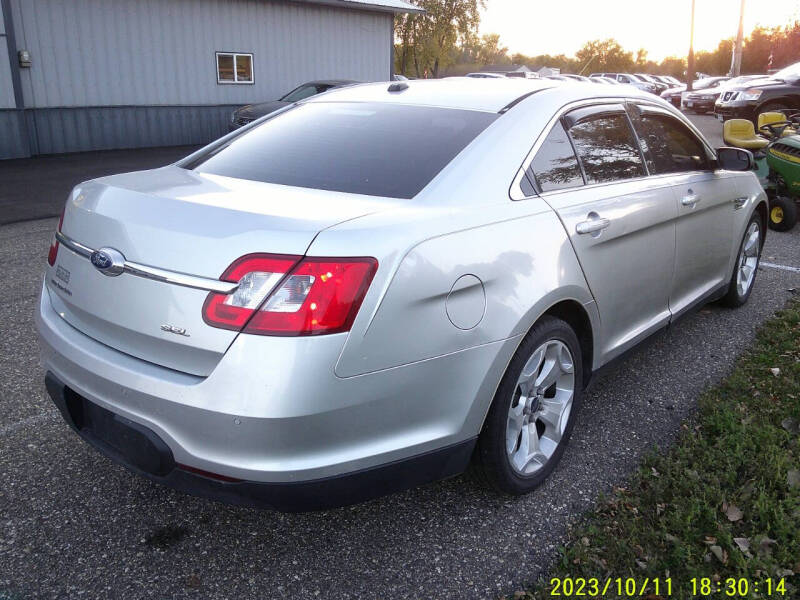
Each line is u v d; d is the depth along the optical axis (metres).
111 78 14.78
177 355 2.18
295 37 17.84
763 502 2.67
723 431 3.27
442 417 2.41
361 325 2.12
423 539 2.62
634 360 4.26
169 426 2.18
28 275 5.71
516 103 3.02
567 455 3.20
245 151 3.07
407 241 2.24
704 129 20.06
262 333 2.05
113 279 2.29
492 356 2.48
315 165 2.79
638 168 3.58
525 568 2.48
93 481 2.93
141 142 15.62
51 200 9.16
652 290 3.63
